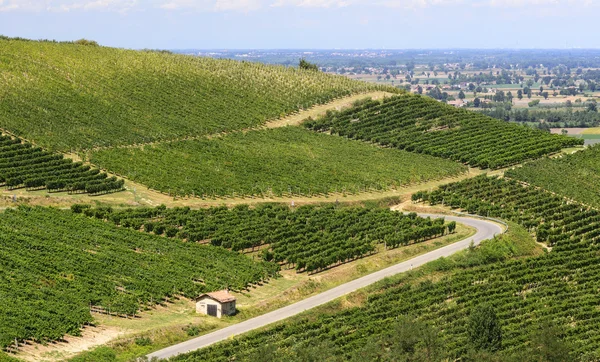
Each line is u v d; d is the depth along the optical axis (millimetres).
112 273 120312
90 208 148125
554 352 100188
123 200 156375
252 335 106688
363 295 127062
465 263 143000
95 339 102125
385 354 96938
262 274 129500
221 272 127688
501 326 114625
